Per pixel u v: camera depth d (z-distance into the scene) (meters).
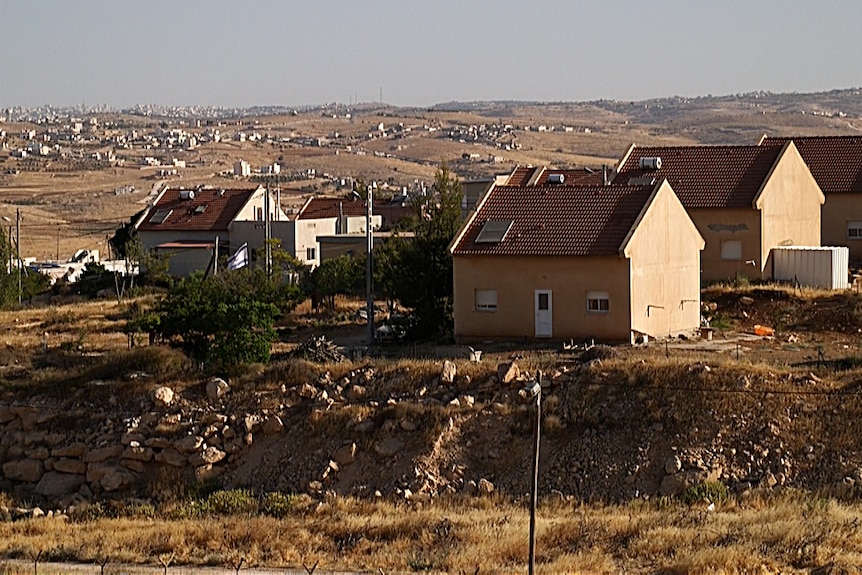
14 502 39.47
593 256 45.91
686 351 43.94
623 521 31.89
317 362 44.91
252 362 44.81
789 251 56.88
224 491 38.38
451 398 40.56
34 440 41.84
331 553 30.56
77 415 42.66
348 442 39.19
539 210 49.03
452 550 29.73
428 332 51.53
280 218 94.94
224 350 44.84
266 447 40.12
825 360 42.38
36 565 28.94
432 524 32.50
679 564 27.20
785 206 58.81
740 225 56.88
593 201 48.75
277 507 36.19
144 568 29.30
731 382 38.97
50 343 54.56
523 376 41.12
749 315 51.47
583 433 38.28
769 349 45.06
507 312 47.72
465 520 33.09
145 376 44.59
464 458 38.19
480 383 41.19
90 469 40.44
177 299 48.72
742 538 29.27
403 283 51.66
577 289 46.53
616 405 38.97
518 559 29.00
